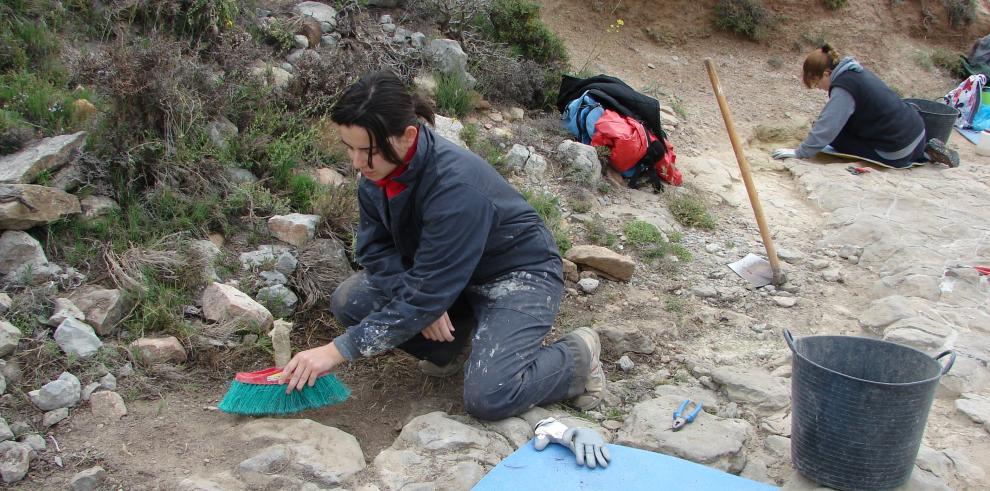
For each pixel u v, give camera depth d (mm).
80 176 3725
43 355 3055
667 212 5277
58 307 3223
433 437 2893
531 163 5242
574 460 2795
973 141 7613
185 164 3977
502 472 2713
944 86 8945
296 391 2953
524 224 3104
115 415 2926
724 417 3287
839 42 8820
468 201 2801
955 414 3281
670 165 5570
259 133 4441
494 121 5758
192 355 3326
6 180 3451
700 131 6840
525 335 3047
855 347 2889
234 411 2916
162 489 2609
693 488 2672
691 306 4270
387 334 2857
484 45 6184
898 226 5152
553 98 6211
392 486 2668
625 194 5414
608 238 4730
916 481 2760
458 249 2812
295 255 3891
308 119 4793
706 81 7805
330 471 2701
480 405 2957
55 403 2881
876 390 2510
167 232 3764
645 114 5609
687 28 8203
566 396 3238
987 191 6000
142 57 3945
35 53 4496
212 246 3770
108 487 2609
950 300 4191
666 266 4629
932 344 3693
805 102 7730
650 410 3154
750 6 8352
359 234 3215
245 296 3543
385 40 5633
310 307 3758
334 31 5637
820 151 6660
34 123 3984
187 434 2896
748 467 2959
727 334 4031
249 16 5270
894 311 4039
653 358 3787
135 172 3912
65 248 3506
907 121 6414
